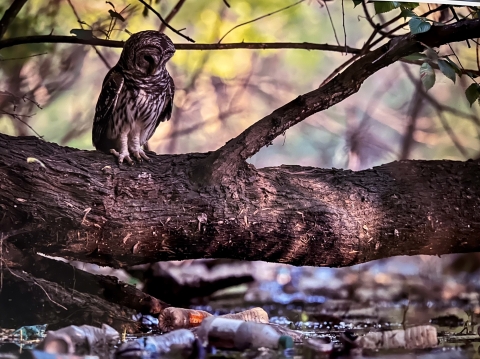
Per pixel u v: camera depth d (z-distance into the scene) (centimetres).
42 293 1055
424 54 1051
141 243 1046
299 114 1054
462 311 1128
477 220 1062
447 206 1062
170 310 1067
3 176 1035
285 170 1063
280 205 1051
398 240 1061
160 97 1084
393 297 1180
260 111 1870
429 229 1060
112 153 1053
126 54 1076
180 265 1183
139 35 1075
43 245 1044
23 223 1038
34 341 1036
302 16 1775
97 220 1041
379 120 1852
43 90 1470
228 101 1825
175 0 1595
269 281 1311
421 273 1436
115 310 1071
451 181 1066
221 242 1050
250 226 1048
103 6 1374
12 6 1118
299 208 1051
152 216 1044
